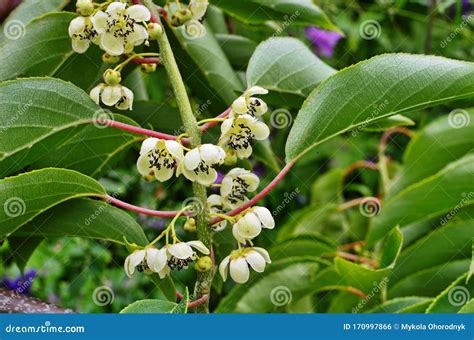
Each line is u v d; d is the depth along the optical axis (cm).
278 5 82
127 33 70
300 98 77
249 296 86
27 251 77
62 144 72
